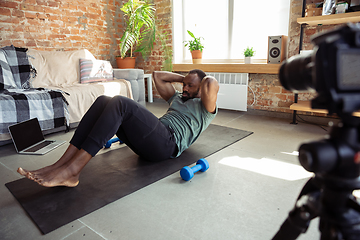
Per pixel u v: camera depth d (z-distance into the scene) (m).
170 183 1.57
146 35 4.29
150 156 1.74
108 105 1.42
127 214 1.26
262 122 3.05
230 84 3.54
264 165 1.81
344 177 0.40
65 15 3.80
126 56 4.64
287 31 3.24
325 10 2.52
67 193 1.45
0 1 3.15
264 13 3.38
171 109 1.92
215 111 1.88
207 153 2.03
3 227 1.18
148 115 1.55
